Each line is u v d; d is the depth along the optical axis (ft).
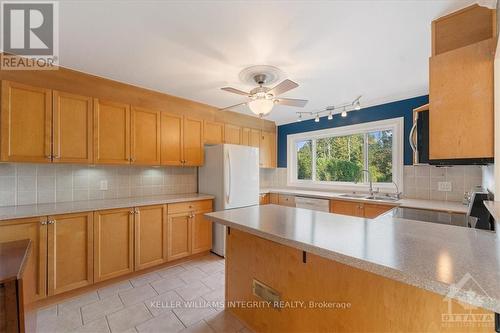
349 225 4.70
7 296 3.88
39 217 6.48
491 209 3.71
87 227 7.34
